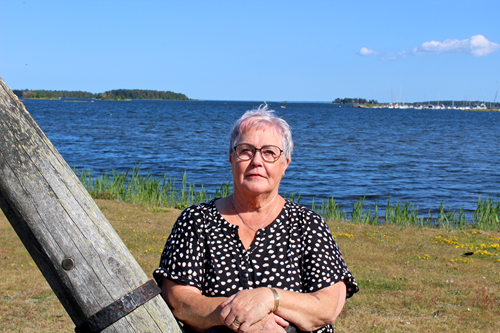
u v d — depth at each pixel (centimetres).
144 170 2591
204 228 187
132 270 135
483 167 3195
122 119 7962
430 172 2889
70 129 5400
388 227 1239
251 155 187
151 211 1285
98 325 128
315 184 2334
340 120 9831
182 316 170
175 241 185
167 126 6525
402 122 9900
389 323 568
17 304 596
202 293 181
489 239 1106
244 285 179
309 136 5344
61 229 126
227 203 196
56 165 129
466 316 600
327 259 183
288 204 197
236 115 10894
